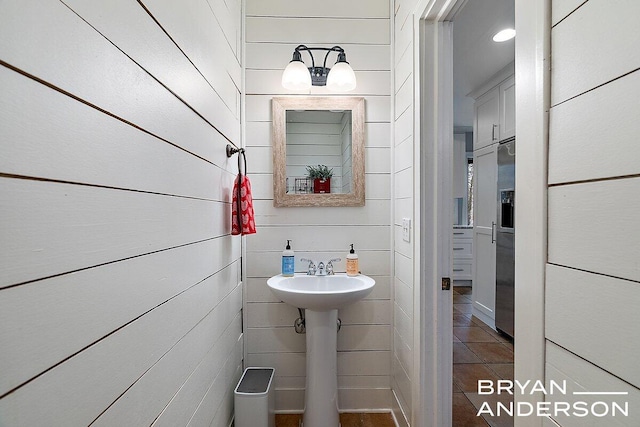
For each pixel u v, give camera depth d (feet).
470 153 16.46
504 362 7.79
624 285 1.53
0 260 1.21
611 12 1.59
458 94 10.88
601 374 1.64
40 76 1.39
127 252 2.03
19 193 1.29
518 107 2.29
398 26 5.78
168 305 2.63
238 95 5.70
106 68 1.84
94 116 1.74
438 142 4.53
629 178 1.51
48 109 1.43
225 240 4.58
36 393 1.35
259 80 6.05
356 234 6.15
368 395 6.12
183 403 2.95
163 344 2.53
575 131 1.80
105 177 1.83
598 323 1.65
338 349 6.11
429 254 4.52
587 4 1.73
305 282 5.75
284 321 6.05
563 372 1.88
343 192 6.13
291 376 6.06
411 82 4.96
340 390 6.10
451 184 4.57
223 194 4.48
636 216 1.47
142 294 2.22
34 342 1.35
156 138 2.44
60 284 1.49
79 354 1.60
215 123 4.08
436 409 4.46
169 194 2.66
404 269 5.36
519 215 2.27
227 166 4.73
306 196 6.07
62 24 1.52
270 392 5.06
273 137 6.03
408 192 5.14
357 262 5.90
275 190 6.03
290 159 6.09
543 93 2.03
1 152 1.21
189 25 3.14
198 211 3.39
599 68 1.66
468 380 7.01
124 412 1.98
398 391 5.65
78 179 1.61
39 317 1.37
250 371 5.57
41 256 1.39
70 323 1.55
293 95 6.06
